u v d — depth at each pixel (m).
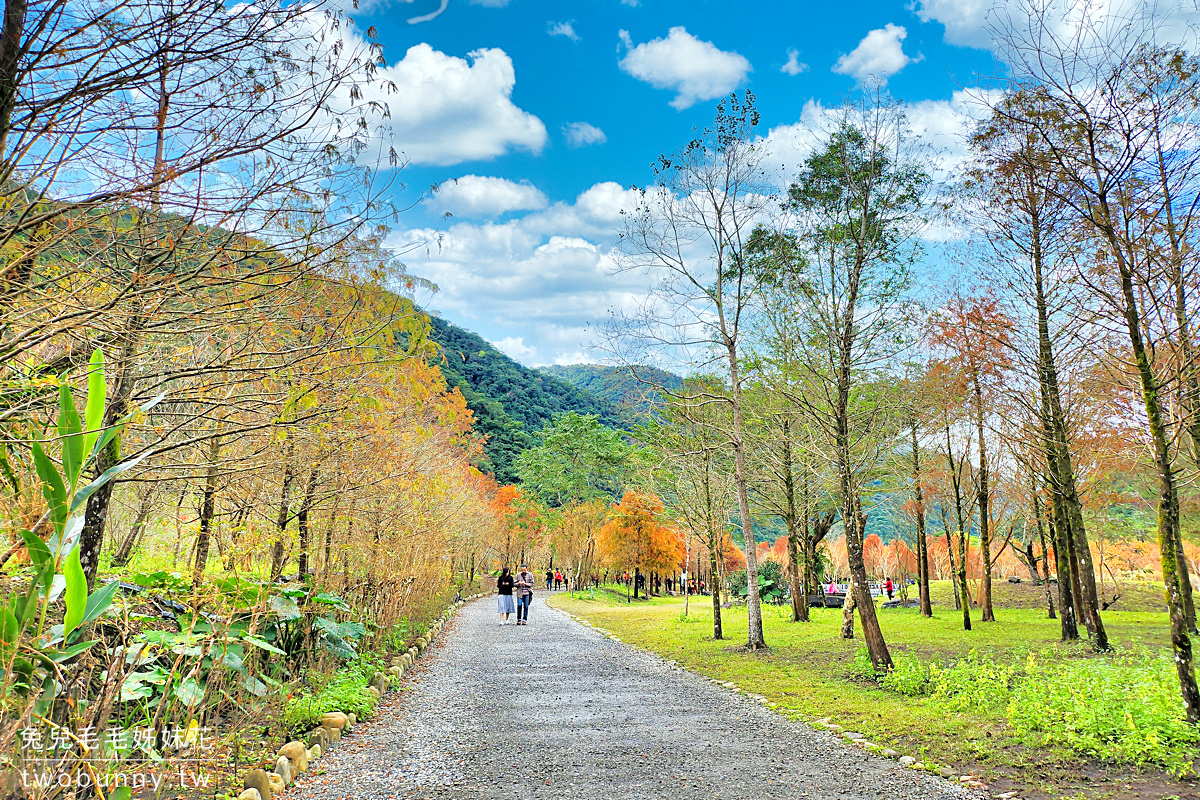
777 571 30.62
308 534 9.12
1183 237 7.39
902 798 5.19
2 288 3.04
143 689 4.49
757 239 13.77
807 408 12.61
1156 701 6.72
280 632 7.76
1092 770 5.65
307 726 6.79
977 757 6.10
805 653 13.47
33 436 3.61
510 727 7.51
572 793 5.29
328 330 4.72
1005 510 22.12
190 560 7.47
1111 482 16.38
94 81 2.98
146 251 3.43
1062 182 8.06
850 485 11.42
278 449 6.39
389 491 9.91
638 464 23.36
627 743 6.84
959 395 14.57
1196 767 5.53
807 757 6.33
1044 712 6.94
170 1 3.10
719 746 6.73
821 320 12.20
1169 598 6.62
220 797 4.54
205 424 5.54
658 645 15.66
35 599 3.05
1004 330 12.51
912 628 18.61
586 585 49.53
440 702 8.90
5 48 2.85
